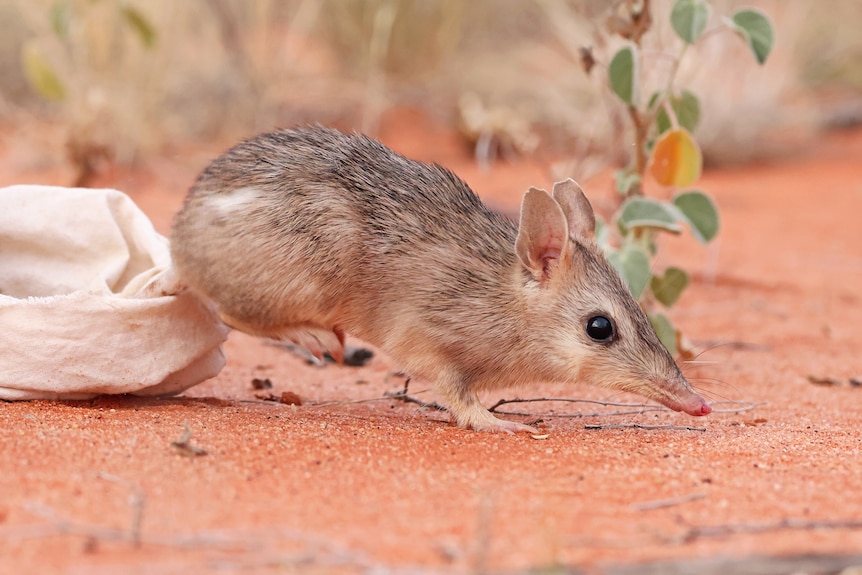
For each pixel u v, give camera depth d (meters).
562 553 5.86
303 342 9.52
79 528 5.98
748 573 5.59
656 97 11.77
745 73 28.11
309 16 27.78
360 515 6.42
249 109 26.50
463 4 29.30
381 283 9.27
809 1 32.25
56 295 9.40
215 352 9.85
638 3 11.57
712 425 9.73
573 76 27.70
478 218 9.52
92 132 20.83
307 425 8.65
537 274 9.20
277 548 5.81
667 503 6.78
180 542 5.84
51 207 9.80
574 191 9.78
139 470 7.09
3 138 24.89
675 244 20.08
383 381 11.88
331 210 9.07
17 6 25.98
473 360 9.36
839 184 25.78
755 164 28.09
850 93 34.12
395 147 26.34
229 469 7.24
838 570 5.63
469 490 7.00
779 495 7.01
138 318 9.08
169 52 24.66
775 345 14.12
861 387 12.05
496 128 20.61
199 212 9.00
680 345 12.27
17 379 8.87
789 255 19.33
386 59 28.72
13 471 6.93
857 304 16.45
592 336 9.21
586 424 9.70
